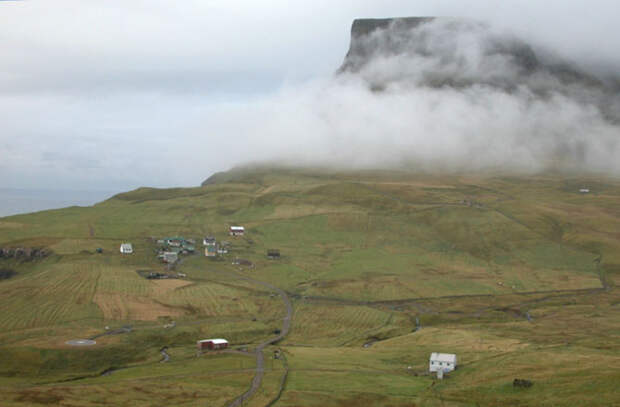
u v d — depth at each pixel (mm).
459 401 148375
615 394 138750
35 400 146875
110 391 155750
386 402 149000
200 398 150500
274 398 150375
